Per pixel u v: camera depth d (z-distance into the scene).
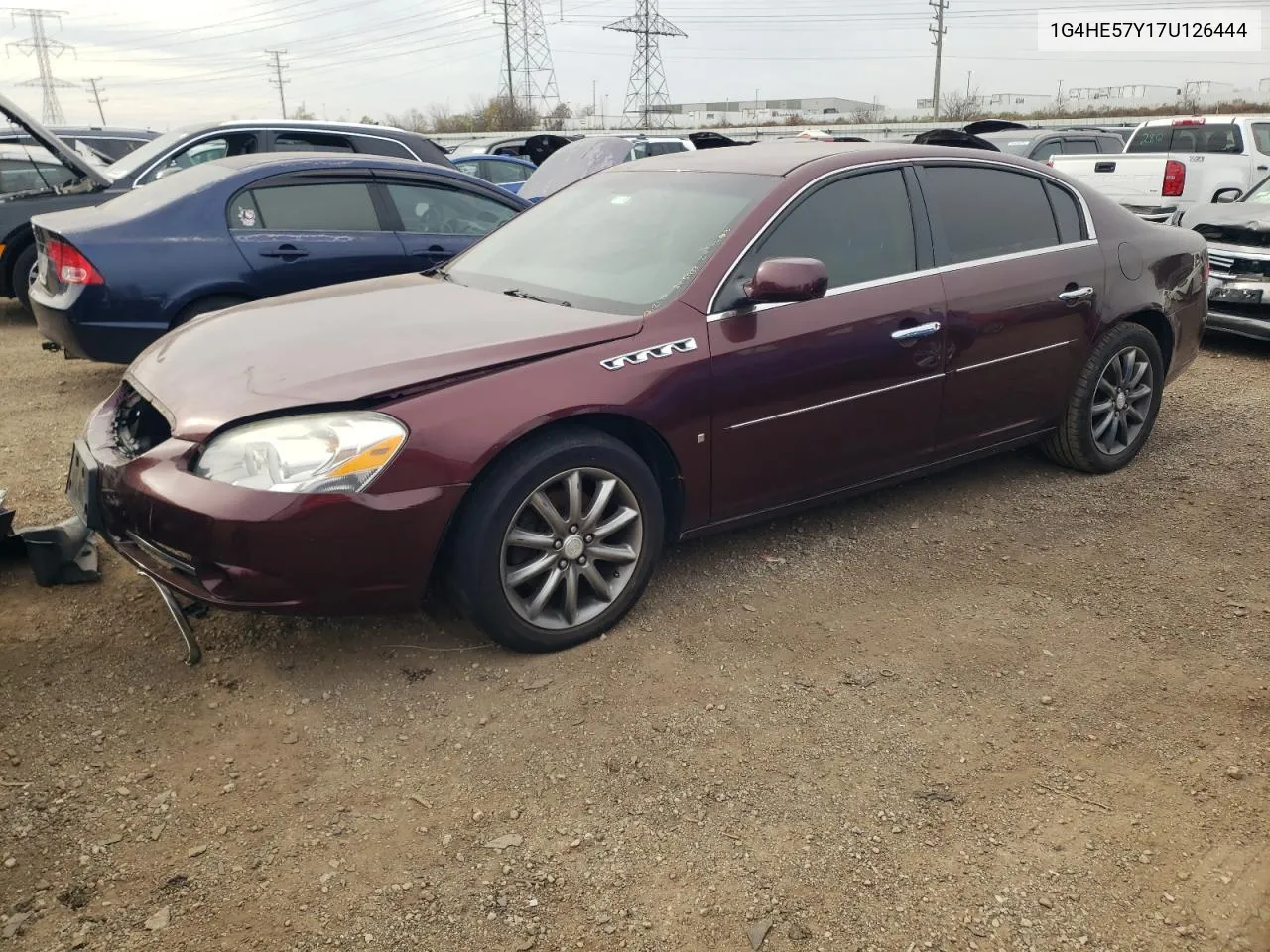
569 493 3.08
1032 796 2.58
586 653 3.20
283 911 2.20
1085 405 4.59
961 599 3.60
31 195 8.18
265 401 2.78
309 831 2.44
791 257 3.47
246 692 2.99
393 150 9.20
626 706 2.93
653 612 3.47
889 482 4.05
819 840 2.41
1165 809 2.54
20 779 2.59
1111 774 2.67
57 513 4.29
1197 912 2.21
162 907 2.20
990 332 4.08
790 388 3.51
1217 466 4.95
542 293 3.65
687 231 3.63
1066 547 4.04
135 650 3.20
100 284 5.39
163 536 2.77
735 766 2.68
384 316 3.42
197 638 3.26
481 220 6.80
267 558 2.70
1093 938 2.14
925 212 3.98
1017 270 4.20
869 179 3.87
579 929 2.15
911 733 2.83
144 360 3.43
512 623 3.06
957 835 2.44
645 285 3.48
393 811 2.51
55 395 6.27
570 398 3.01
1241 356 7.39
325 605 2.81
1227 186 11.16
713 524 3.54
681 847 2.39
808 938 2.13
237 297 5.80
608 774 2.64
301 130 8.88
